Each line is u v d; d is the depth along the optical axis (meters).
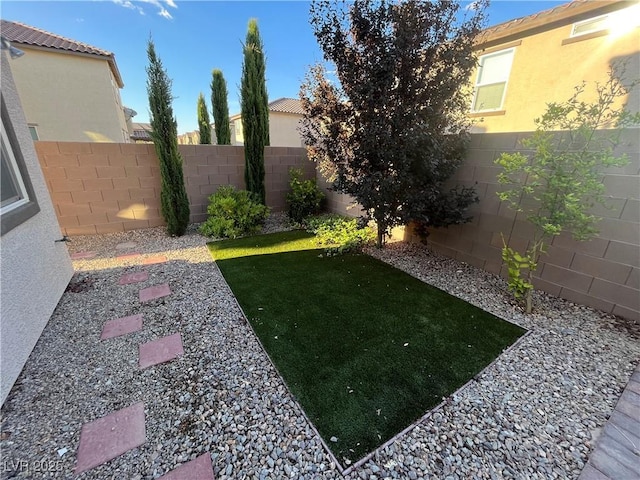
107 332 2.60
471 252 4.15
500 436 1.69
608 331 2.69
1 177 2.42
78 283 3.50
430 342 2.54
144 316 2.85
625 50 5.27
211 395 1.95
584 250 3.02
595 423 1.78
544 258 3.36
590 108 2.58
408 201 3.90
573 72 5.95
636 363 2.29
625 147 2.63
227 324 2.75
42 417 1.76
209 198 6.14
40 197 3.00
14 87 2.87
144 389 1.99
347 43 3.73
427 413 1.83
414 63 3.51
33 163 2.99
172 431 1.69
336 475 1.47
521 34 6.59
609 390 2.04
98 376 2.10
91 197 5.20
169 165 5.16
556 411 1.87
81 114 10.77
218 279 3.72
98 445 1.60
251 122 6.21
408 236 5.10
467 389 2.03
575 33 5.85
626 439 1.68
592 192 2.72
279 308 3.05
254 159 6.42
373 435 1.68
